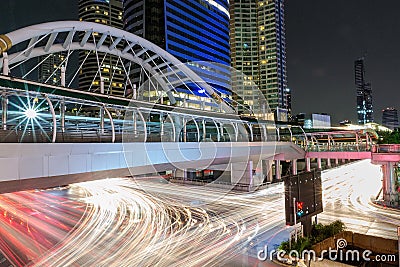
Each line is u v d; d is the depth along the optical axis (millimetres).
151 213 26250
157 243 18109
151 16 89000
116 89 138375
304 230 17531
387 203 27797
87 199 33531
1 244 18125
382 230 20141
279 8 153875
